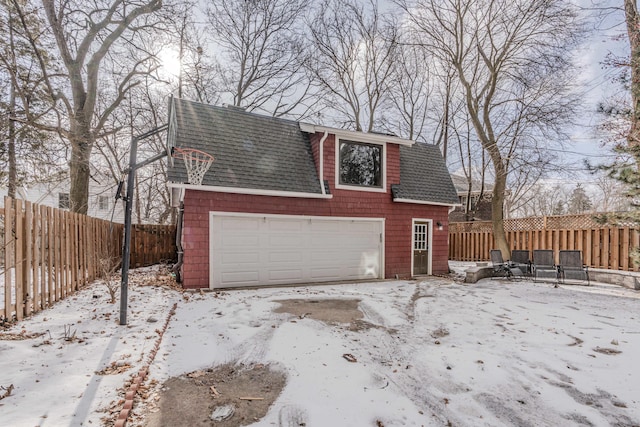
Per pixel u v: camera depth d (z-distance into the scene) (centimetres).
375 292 744
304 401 270
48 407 242
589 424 246
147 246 1164
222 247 775
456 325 486
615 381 310
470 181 1873
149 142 1523
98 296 599
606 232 940
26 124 900
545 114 1259
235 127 863
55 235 537
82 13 976
